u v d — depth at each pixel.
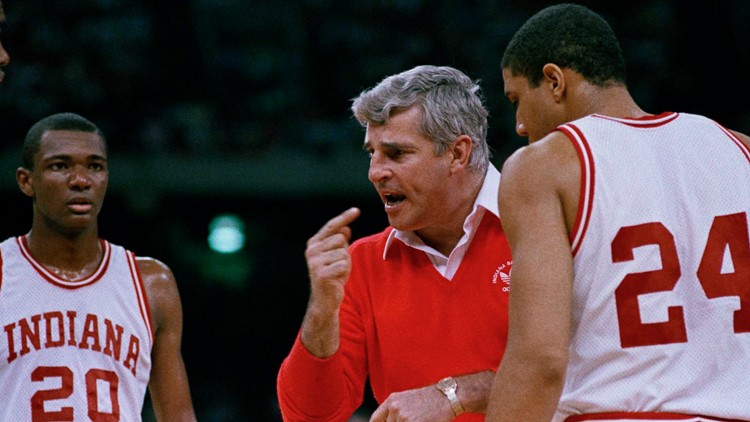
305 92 44.41
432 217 10.69
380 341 10.96
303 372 10.16
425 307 10.80
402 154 10.46
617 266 8.18
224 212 38.31
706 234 8.27
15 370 12.23
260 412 40.53
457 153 10.58
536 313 7.82
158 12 43.97
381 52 45.62
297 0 47.25
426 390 9.98
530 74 9.02
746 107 45.56
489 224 10.88
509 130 41.06
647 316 8.10
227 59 44.84
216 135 40.38
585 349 8.27
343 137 41.91
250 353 40.59
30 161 12.81
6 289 12.56
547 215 8.13
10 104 38.81
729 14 46.72
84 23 42.53
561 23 8.93
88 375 12.40
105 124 39.84
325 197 38.50
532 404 7.72
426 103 10.38
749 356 8.12
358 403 11.23
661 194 8.32
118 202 36.97
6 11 41.59
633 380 8.09
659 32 46.69
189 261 38.84
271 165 37.97
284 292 40.31
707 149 8.56
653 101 44.72
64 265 12.85
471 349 10.62
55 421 12.08
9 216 36.53
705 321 8.14
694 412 7.96
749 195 8.44
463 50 45.06
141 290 13.10
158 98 42.25
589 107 8.84
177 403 13.09
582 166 8.27
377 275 11.16
